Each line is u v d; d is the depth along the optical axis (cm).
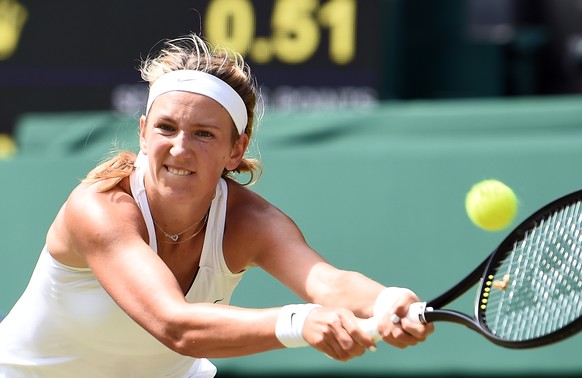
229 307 1116
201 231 1255
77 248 1205
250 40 2820
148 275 1141
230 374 2191
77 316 1267
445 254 2173
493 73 3039
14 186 2492
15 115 2953
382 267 2202
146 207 1218
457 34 3038
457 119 2306
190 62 1209
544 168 2183
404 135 2334
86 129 2612
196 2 2845
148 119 1209
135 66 2877
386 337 1143
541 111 2258
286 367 2172
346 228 2250
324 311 1088
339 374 2148
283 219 1273
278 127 2416
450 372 2105
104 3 2892
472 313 2116
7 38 2958
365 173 2278
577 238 1172
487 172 2208
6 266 2423
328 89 2780
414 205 2227
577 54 3084
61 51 2922
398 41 2948
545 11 3138
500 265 1184
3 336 1334
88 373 1331
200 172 1191
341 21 2773
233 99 1202
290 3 2798
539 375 2069
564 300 1150
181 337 1119
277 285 2230
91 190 1211
